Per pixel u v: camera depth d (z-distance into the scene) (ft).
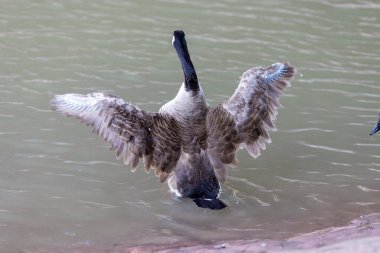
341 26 61.72
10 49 56.03
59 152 44.93
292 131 47.91
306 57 56.90
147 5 63.98
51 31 58.95
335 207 40.47
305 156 45.50
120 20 61.21
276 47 58.08
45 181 42.14
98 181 42.42
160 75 53.83
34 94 50.60
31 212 39.29
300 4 65.21
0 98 49.93
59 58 55.31
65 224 38.40
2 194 40.65
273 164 44.70
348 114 49.73
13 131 46.60
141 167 43.96
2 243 36.55
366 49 58.39
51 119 48.19
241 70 54.60
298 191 41.98
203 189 39.86
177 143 39.60
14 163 43.52
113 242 36.88
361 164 44.68
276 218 39.40
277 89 41.55
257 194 41.55
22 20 60.34
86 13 62.13
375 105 50.78
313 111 49.98
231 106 40.65
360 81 53.88
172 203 40.47
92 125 38.65
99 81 52.65
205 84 52.65
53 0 64.13
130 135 39.01
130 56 56.13
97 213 39.52
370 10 64.59
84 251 35.96
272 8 64.34
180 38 40.04
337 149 46.14
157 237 37.40
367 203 40.81
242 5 64.69
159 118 39.40
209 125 39.63
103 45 57.31
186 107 39.17
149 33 59.36
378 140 47.06
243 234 37.76
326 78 54.13
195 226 38.60
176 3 64.54
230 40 58.80
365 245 33.78
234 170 44.06
